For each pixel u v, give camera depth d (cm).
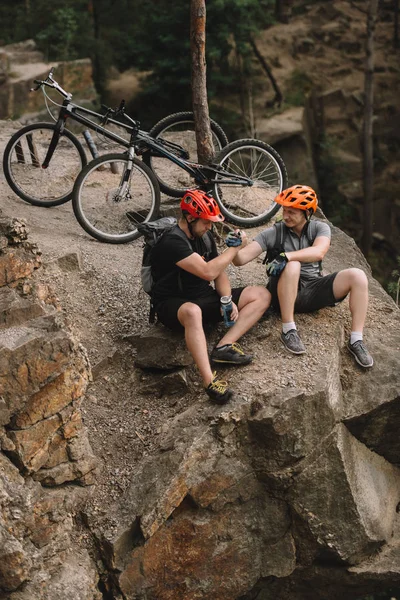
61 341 449
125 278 598
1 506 424
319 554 518
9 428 442
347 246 711
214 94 1731
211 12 1608
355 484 514
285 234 521
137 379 531
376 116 1953
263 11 1745
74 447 468
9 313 459
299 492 498
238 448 485
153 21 1623
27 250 500
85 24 1862
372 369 532
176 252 475
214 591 489
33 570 432
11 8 1967
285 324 515
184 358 520
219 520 486
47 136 930
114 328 558
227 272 621
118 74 1941
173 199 723
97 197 732
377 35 2127
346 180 1872
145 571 467
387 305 594
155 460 482
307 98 1895
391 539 539
